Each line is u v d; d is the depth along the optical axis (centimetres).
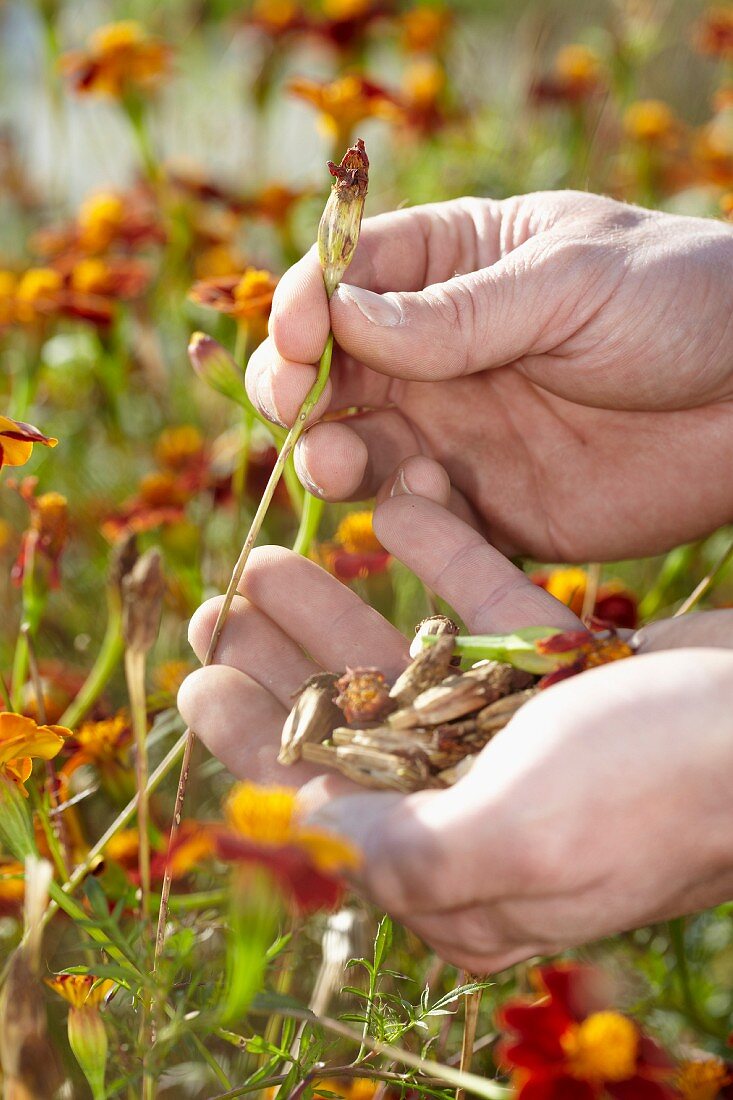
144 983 61
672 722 60
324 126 98
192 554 82
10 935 70
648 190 116
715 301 72
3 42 159
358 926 68
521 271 70
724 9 145
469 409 76
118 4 149
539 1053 60
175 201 101
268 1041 66
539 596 67
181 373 102
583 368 72
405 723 63
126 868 71
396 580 84
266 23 120
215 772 77
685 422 75
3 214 132
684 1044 72
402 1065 65
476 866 59
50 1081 58
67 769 72
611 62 120
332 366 74
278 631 68
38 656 84
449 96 125
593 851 60
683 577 87
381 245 74
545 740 60
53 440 66
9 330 89
